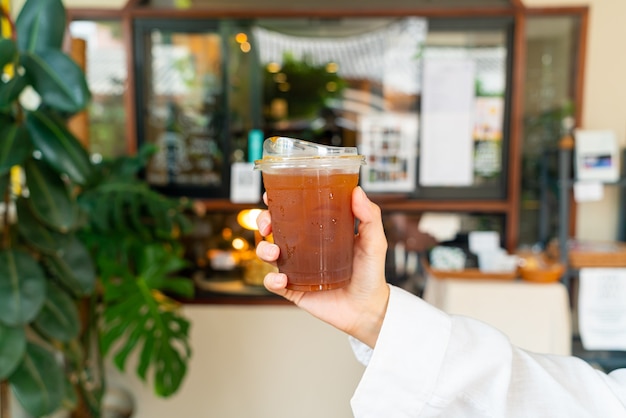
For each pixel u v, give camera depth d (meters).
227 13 2.34
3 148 1.33
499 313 2.07
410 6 2.34
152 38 2.44
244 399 2.51
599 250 2.18
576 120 2.34
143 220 2.24
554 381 0.69
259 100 2.46
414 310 0.68
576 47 2.32
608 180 2.14
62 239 1.58
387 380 0.65
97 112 2.47
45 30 1.41
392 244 2.49
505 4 2.32
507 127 2.38
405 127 2.46
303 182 0.66
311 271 0.68
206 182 2.50
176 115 2.49
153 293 2.10
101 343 1.85
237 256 2.56
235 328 2.49
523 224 2.47
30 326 1.55
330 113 2.52
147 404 2.48
